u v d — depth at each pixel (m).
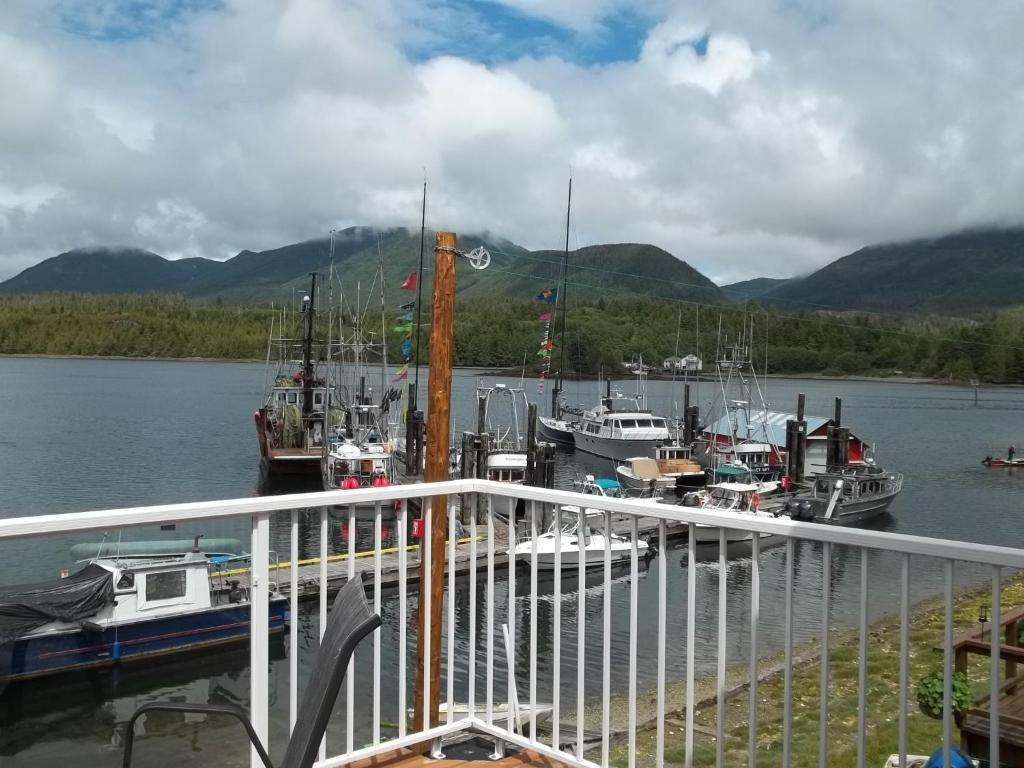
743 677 12.07
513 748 4.05
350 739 3.80
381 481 32.41
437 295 4.16
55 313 171.75
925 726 7.88
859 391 125.75
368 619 2.13
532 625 3.93
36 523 2.62
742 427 46.06
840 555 24.48
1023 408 101.00
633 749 3.54
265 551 3.32
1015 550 2.44
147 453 48.84
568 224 48.25
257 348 156.00
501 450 36.88
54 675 12.61
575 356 104.56
